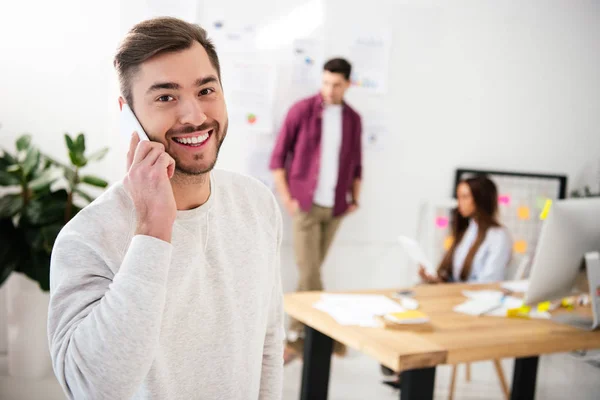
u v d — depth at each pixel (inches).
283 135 136.7
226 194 45.8
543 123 171.0
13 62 125.0
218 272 43.0
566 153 175.3
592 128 177.2
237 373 43.9
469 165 163.6
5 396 109.6
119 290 34.0
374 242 154.9
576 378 137.2
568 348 77.8
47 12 125.3
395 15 149.6
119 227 38.4
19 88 126.0
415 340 72.2
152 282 34.4
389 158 154.0
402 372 70.5
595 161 178.9
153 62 38.4
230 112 139.3
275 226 49.3
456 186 161.5
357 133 142.1
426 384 69.7
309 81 144.2
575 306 96.2
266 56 140.3
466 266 131.2
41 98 127.3
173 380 40.8
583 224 85.4
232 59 138.1
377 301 89.0
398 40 150.8
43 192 113.0
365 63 148.0
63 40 126.9
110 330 33.4
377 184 153.5
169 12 131.8
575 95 173.5
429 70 155.1
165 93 38.6
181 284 40.2
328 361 87.4
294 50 142.3
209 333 42.4
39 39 125.7
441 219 157.4
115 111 131.0
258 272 45.5
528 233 171.6
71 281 36.6
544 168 173.0
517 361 100.0
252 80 139.6
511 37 163.0
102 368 33.5
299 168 137.3
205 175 42.1
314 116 136.7
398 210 156.3
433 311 87.0
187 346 41.3
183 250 40.6
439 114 157.9
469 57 159.2
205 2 134.3
